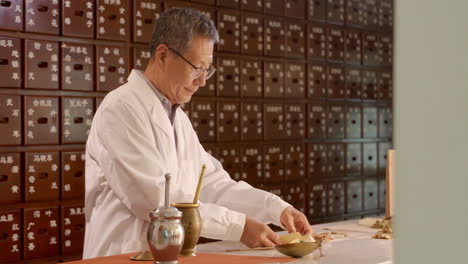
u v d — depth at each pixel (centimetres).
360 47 509
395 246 42
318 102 480
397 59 41
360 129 513
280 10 451
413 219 41
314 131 478
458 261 39
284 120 457
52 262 340
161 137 207
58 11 339
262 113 442
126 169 192
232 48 421
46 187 338
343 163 500
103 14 355
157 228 147
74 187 348
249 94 433
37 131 334
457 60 39
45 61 336
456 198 39
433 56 40
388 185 271
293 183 464
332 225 273
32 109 332
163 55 211
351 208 507
